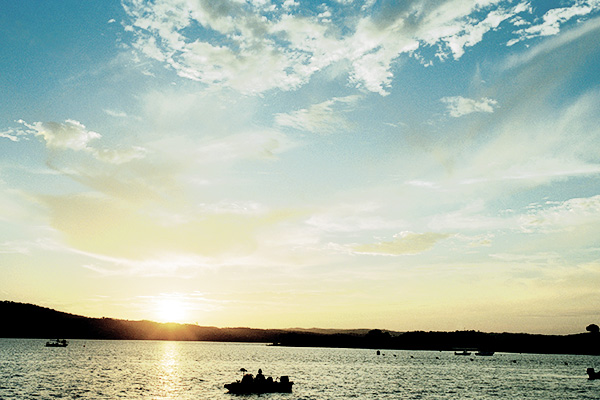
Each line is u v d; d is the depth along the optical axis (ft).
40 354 647.15
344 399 266.36
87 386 298.35
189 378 373.20
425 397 283.18
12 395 251.60
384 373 463.01
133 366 493.77
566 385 358.43
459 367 576.61
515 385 356.38
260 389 272.92
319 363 643.04
